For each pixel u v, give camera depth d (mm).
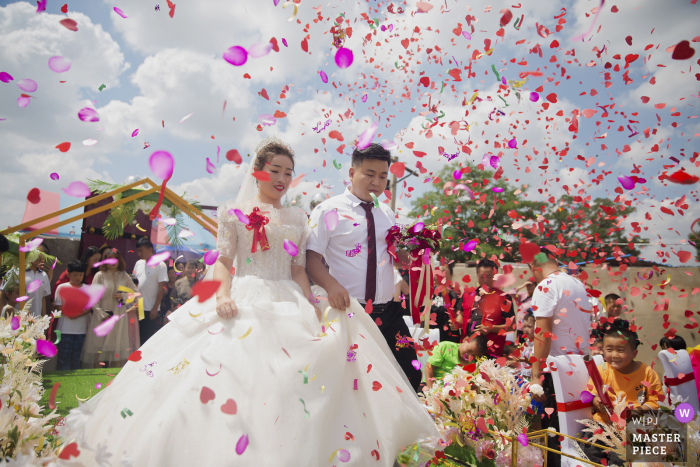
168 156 1408
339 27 2984
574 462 2297
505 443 2363
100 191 6152
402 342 2520
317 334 2027
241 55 1513
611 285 6000
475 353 3236
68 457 1483
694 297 5867
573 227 4355
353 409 1876
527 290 4543
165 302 6129
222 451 1536
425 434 2072
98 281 4992
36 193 1740
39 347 1777
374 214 2635
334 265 2572
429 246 2615
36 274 4871
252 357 1772
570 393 2479
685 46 1421
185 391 1647
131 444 1613
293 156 2467
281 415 1636
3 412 1647
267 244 2238
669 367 2766
